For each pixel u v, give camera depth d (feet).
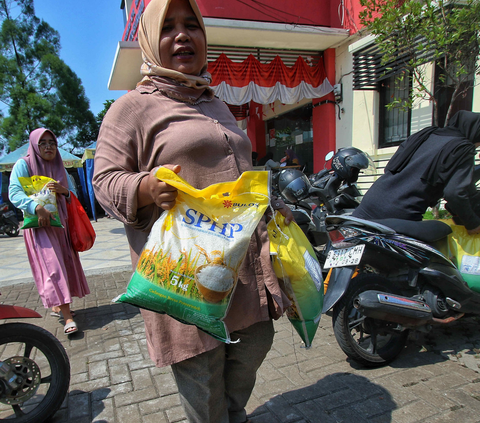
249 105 41.91
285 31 24.54
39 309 13.52
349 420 6.89
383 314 7.89
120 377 8.76
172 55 4.76
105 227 35.53
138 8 26.63
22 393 6.99
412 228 8.41
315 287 5.40
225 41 25.89
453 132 8.75
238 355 5.28
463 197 8.11
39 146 11.30
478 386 7.74
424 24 15.33
